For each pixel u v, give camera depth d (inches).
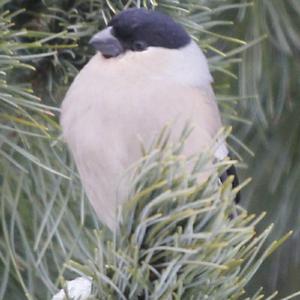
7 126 214.8
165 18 235.3
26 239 229.5
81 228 227.9
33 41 232.1
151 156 158.6
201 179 168.4
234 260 161.5
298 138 301.1
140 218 158.2
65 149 234.8
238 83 293.1
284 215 302.7
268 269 323.3
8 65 215.8
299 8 284.0
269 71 291.7
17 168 230.4
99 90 224.5
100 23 237.6
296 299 323.0
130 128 222.2
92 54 241.1
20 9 231.1
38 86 234.5
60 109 223.1
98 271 162.1
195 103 226.7
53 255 229.5
